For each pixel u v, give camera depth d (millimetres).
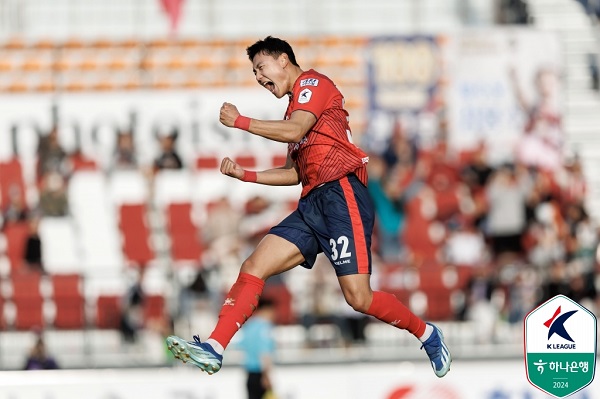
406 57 53531
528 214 48625
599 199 53438
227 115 18312
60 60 55344
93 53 55531
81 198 50469
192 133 52219
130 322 45156
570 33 57281
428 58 53375
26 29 58375
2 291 46562
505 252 48094
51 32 58375
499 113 52969
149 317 46188
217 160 51812
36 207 50062
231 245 48094
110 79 55062
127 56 55531
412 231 48188
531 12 58156
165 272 46219
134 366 41812
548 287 45156
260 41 19516
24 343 46125
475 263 47406
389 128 52938
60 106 52031
